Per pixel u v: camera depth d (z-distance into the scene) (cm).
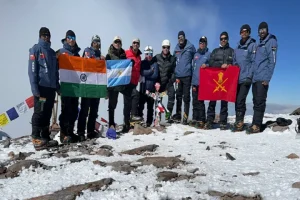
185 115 959
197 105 915
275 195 331
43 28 633
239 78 826
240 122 829
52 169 445
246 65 811
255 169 436
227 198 326
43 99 624
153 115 948
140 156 545
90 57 759
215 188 354
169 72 945
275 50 757
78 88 728
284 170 427
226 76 848
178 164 465
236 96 837
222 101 866
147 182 378
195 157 527
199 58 908
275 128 793
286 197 321
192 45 941
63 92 706
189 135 779
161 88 948
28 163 452
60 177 410
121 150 615
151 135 793
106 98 778
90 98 764
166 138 752
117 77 795
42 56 622
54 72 647
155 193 335
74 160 500
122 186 363
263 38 779
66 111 706
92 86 752
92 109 771
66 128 703
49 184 381
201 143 674
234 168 445
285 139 693
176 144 675
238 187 355
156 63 928
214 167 454
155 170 436
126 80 802
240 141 691
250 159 502
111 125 808
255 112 791
